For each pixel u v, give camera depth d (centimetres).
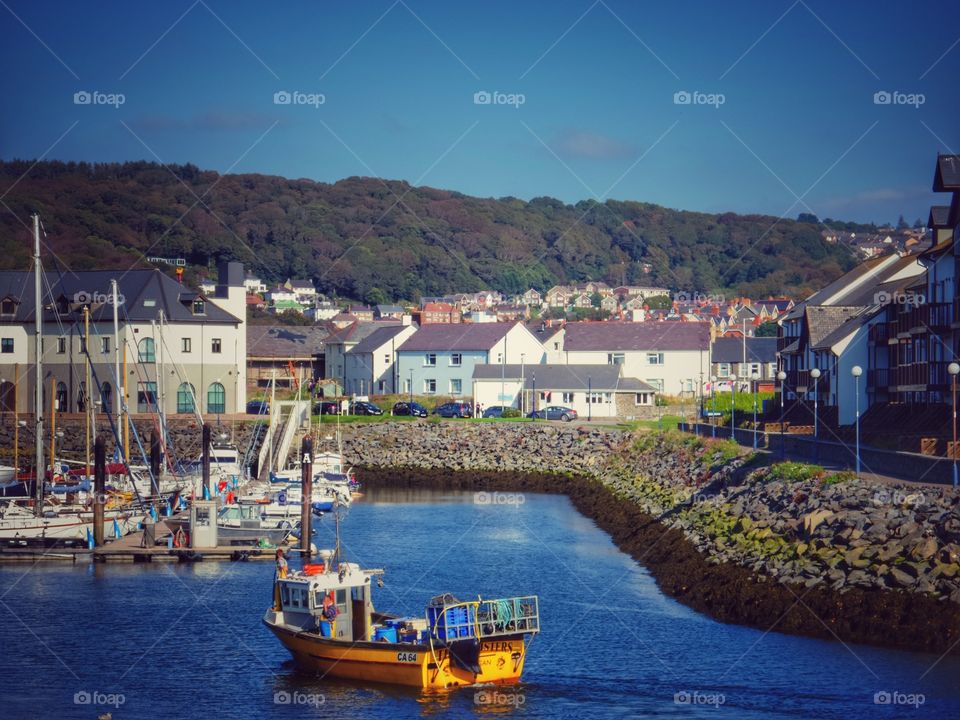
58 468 9181
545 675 4194
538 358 15712
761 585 4838
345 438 12300
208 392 12588
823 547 4891
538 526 7744
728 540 5638
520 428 12369
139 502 7394
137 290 12488
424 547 6812
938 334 7631
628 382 14575
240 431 11725
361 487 10338
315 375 17750
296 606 4447
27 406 12638
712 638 4547
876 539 4747
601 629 4759
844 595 4481
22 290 12875
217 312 12706
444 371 15462
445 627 4016
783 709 3772
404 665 4094
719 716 3741
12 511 7006
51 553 6469
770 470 6606
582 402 14512
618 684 4069
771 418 10738
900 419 8006
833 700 3828
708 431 10112
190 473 9281
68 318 12325
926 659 4119
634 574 5906
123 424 10188
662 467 9006
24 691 4219
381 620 4534
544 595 5431
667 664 4256
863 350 9012
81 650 4709
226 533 7006
